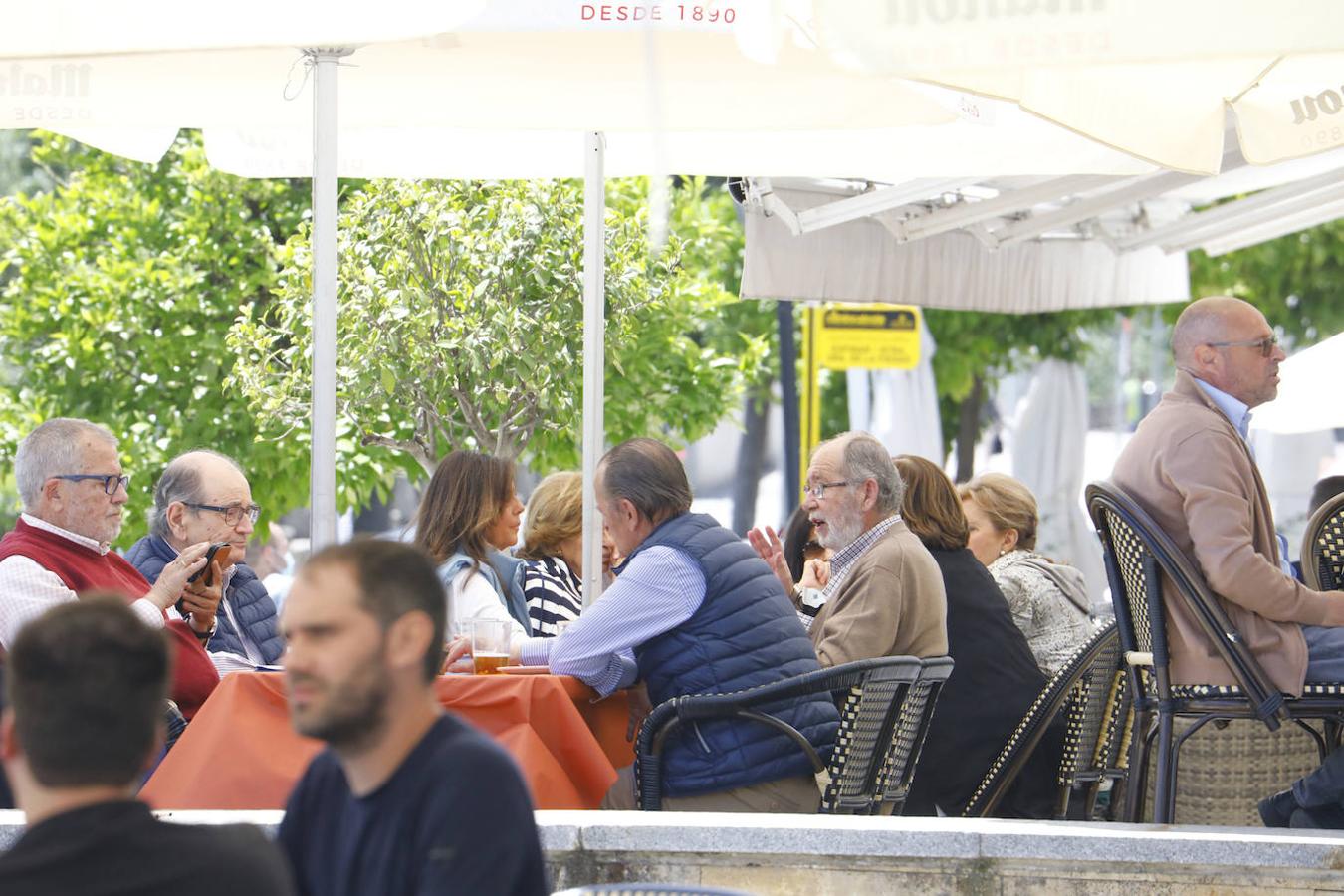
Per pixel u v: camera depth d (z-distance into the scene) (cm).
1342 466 4378
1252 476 1631
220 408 3078
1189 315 1708
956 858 1356
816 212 2503
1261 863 1338
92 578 1756
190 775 1489
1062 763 2030
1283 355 1700
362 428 2380
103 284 3131
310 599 862
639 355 2894
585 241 2128
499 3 1503
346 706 855
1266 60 1647
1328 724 1812
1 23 1391
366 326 2275
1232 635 1567
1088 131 1562
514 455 2355
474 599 1902
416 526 1981
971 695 2011
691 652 1638
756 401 6359
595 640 1634
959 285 2897
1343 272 5581
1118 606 1691
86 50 1382
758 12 1302
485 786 858
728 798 1603
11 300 3303
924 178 2391
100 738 750
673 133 2203
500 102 1941
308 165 2180
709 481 8381
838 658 1825
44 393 3162
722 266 4972
